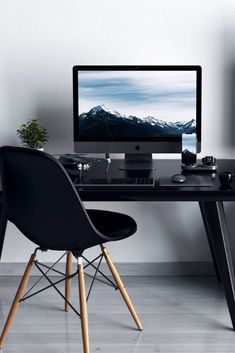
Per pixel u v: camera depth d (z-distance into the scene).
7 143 3.71
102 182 3.01
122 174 3.24
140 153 3.46
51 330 3.14
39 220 2.77
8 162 2.73
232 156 3.71
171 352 2.89
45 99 3.68
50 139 3.71
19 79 3.66
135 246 3.83
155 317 3.26
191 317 3.26
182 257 3.84
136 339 3.03
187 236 3.82
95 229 2.75
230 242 3.80
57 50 3.63
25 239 3.83
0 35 3.62
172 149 3.43
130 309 3.10
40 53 3.63
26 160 2.66
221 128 3.68
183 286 3.68
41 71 3.65
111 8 3.59
